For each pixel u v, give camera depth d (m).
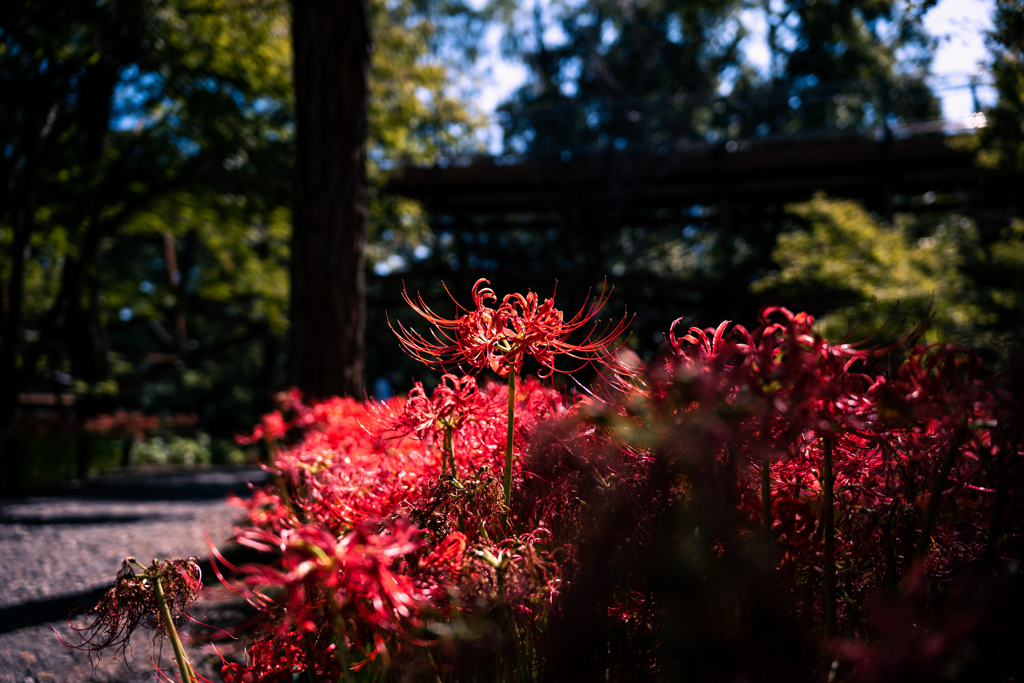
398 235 13.60
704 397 0.83
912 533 1.07
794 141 15.48
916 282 8.73
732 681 0.76
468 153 16.80
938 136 13.70
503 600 0.98
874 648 0.92
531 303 1.19
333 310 5.29
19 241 8.30
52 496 7.51
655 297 16.64
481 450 1.33
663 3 17.77
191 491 8.08
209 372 29.20
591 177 15.16
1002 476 0.94
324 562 0.76
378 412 1.41
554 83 15.85
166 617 1.20
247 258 14.73
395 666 1.02
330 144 5.34
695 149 15.08
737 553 0.80
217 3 8.44
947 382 0.90
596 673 0.97
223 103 9.06
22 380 9.27
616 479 1.03
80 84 7.97
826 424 0.86
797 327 0.89
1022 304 6.41
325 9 5.32
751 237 19.80
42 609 2.72
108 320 16.25
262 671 1.21
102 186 9.43
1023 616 0.84
